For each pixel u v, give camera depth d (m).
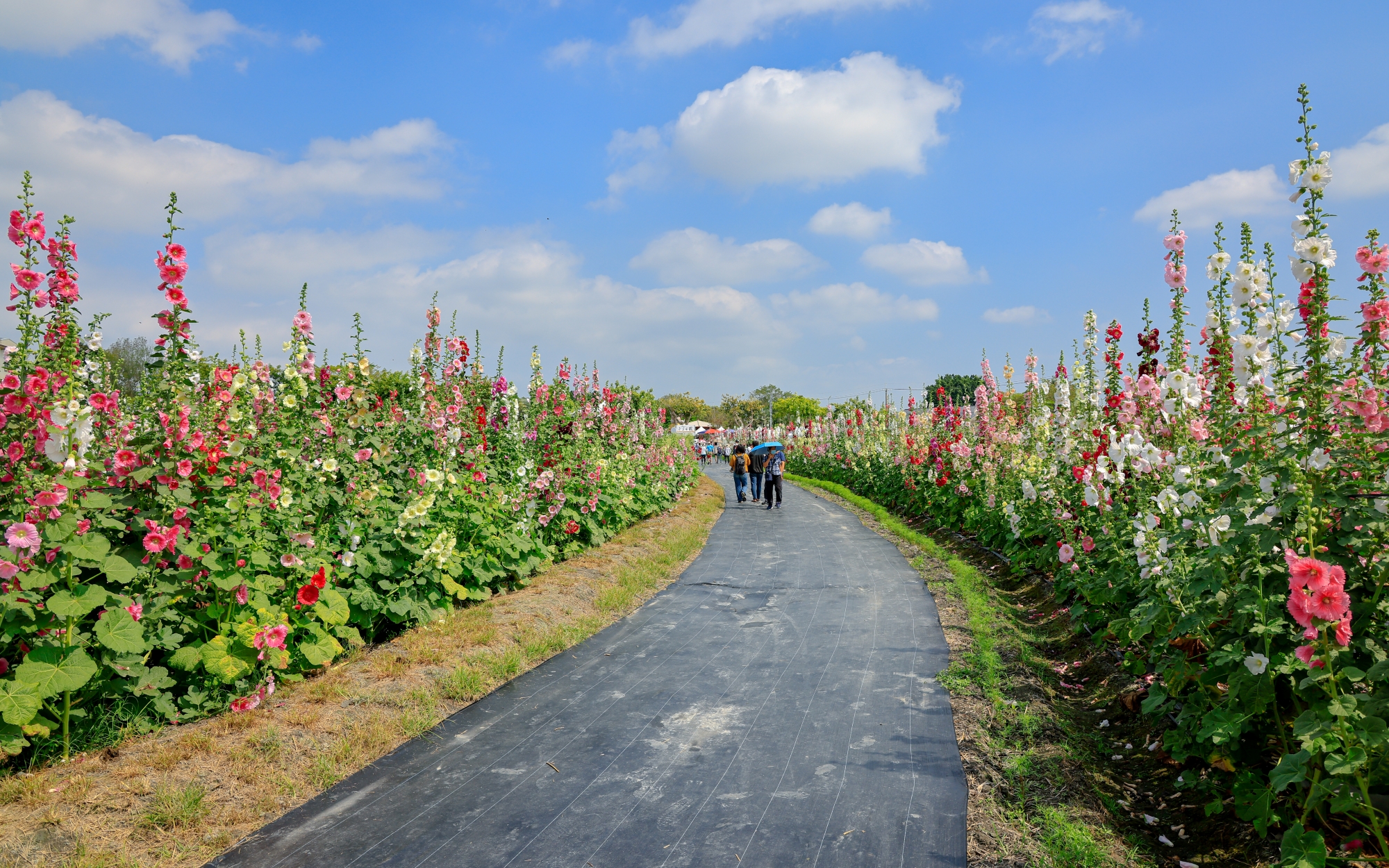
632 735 5.16
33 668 4.09
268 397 7.08
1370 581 3.53
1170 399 5.85
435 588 7.23
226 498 5.41
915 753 4.78
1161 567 4.79
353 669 5.95
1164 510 5.11
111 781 4.05
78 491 4.59
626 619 8.34
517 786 4.41
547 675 6.42
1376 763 3.08
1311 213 3.92
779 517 18.62
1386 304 3.57
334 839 3.82
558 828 3.93
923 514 17.42
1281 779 3.16
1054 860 3.49
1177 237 5.90
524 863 3.61
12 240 4.64
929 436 18.30
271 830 3.90
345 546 6.44
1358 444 3.71
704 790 4.35
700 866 3.58
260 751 4.54
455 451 8.84
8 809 3.74
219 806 4.01
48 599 4.38
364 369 7.55
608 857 3.66
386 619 7.01
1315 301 3.81
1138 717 5.13
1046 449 10.32
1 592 4.22
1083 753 4.75
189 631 5.16
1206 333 5.32
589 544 11.91
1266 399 4.47
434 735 5.14
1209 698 4.23
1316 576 2.99
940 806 4.10
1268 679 3.63
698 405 74.94
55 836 3.58
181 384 5.41
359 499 6.68
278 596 5.66
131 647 4.37
